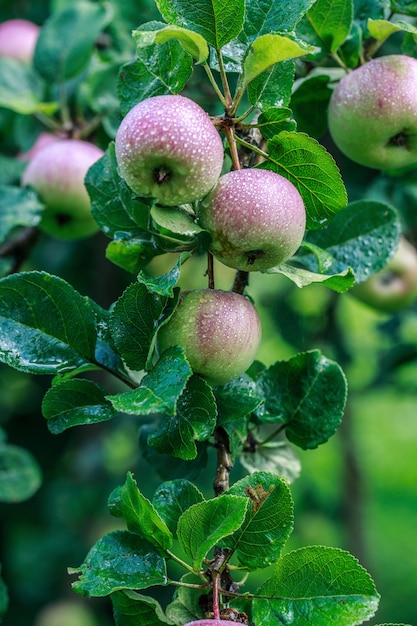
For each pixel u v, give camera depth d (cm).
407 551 404
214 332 89
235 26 89
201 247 90
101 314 95
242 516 84
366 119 102
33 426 246
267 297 190
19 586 246
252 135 94
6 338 91
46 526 250
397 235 104
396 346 169
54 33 145
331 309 188
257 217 87
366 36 110
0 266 140
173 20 89
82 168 133
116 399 84
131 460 252
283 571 87
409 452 491
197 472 102
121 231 97
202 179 86
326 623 85
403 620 354
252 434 103
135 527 89
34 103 145
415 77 102
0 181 147
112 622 248
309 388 99
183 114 86
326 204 92
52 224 137
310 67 112
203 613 89
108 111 137
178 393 83
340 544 307
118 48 145
